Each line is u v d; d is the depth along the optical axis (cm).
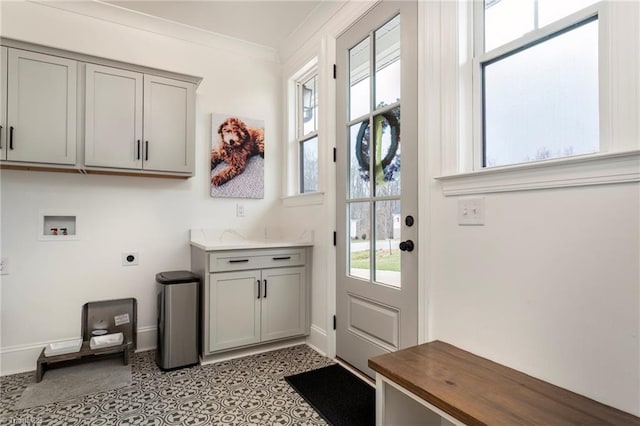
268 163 333
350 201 243
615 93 113
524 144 145
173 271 277
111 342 241
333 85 262
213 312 246
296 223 311
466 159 165
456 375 134
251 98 325
